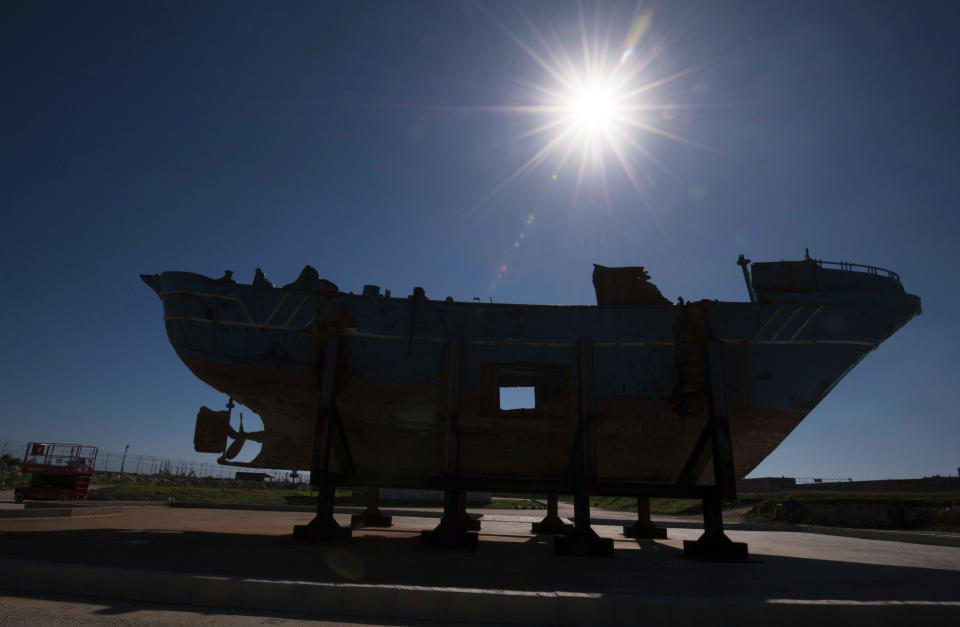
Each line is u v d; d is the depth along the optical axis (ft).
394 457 34.55
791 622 13.17
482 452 32.83
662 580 18.98
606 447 32.17
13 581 14.48
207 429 34.60
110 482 125.29
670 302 33.45
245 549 23.53
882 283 32.89
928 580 19.99
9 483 104.83
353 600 13.16
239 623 12.01
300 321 32.17
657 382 30.91
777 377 31.27
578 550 26.43
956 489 91.25
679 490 27.09
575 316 32.07
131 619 11.97
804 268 32.53
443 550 26.35
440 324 32.01
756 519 88.74
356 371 31.53
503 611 13.03
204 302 32.73
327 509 28.07
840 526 75.46
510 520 66.59
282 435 34.83
